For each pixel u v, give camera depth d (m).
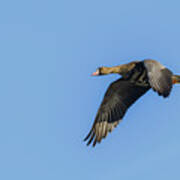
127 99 22.20
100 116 22.36
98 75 22.16
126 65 21.78
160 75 18.70
